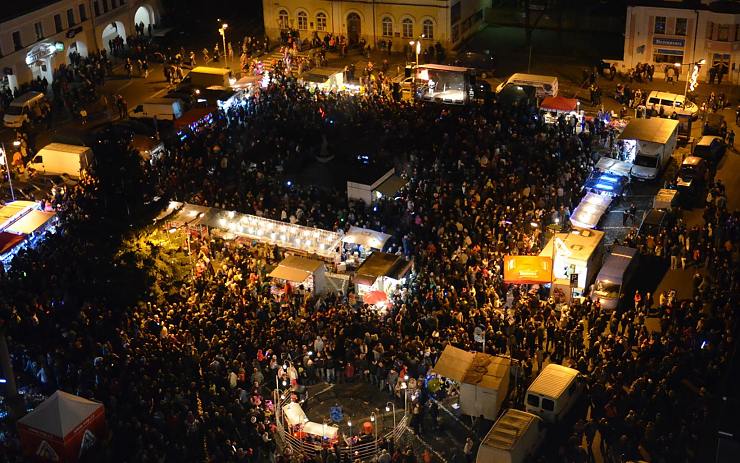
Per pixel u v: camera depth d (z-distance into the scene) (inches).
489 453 1551.4
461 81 2962.6
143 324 1911.9
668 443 1601.9
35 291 2047.2
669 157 2625.5
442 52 3371.1
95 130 2908.5
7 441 1696.6
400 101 2940.5
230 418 1681.8
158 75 3400.6
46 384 1836.9
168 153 2677.2
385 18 3457.2
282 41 3609.7
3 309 1945.1
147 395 1716.3
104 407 1711.4
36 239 2285.9
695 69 2837.1
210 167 2610.7
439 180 2427.4
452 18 3395.7
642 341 1838.1
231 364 1811.0
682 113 2770.7
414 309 1955.0
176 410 1700.3
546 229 2268.7
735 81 3085.6
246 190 2484.0
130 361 1797.5
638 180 2534.5
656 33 3125.0
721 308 1893.5
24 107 2997.0
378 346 1817.2
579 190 2402.8
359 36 3535.9
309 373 1871.3
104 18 3508.9
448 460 1644.9
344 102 2942.9
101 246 2127.2
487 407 1706.4
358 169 2450.8
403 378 1775.3
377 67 3371.1
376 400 1798.7
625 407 1691.7
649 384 1702.8
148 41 3656.5
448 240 2174.0
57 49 3284.9
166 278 2080.5
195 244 2219.5
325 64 3383.4
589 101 3029.0
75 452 1622.8
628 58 3203.7
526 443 1587.1
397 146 2662.4
